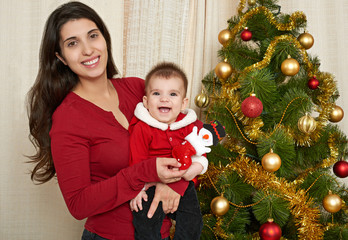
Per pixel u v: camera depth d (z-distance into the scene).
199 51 2.26
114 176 1.12
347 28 2.24
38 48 2.23
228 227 1.73
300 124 1.58
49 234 2.33
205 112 1.91
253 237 1.71
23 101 2.27
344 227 1.69
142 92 1.46
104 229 1.19
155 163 1.10
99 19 1.32
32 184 2.31
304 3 2.24
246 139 1.72
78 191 1.11
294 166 1.87
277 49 1.72
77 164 1.12
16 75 2.26
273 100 1.71
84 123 1.16
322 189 1.70
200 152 1.24
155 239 1.19
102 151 1.19
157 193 1.19
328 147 1.80
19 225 2.32
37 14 2.22
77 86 1.32
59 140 1.12
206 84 1.96
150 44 2.25
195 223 1.28
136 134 1.25
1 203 2.31
